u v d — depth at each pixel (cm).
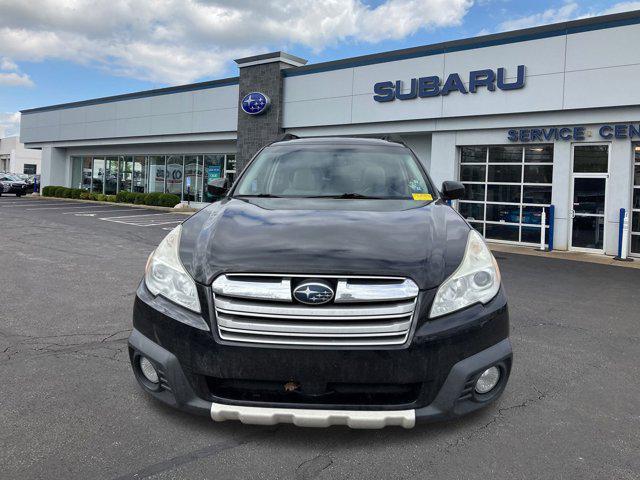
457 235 306
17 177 3553
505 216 1484
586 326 559
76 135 3019
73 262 884
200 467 261
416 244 282
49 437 289
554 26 1330
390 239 285
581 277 909
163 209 2400
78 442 284
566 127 1345
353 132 1756
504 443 290
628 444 294
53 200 2934
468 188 1555
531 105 1377
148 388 292
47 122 3238
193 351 264
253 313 256
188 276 276
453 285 269
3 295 634
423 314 259
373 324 255
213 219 326
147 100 2555
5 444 282
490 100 1446
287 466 263
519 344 486
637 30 1220
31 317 538
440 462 269
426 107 1572
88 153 3120
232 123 2192
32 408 325
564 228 1349
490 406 339
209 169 2506
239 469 260
